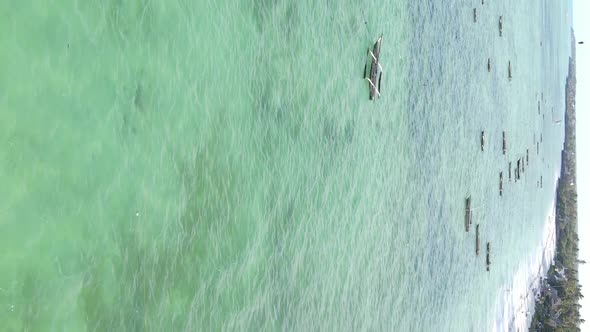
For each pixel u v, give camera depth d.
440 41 35.88
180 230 17.14
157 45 16.17
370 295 27.17
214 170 18.48
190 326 17.48
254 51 20.25
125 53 15.16
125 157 15.20
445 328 35.84
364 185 26.88
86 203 14.08
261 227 20.61
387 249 28.83
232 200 19.28
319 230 23.78
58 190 13.38
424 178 33.25
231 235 19.22
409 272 31.09
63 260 13.52
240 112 19.61
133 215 15.48
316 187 23.66
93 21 14.21
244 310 19.73
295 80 22.39
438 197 35.28
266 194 20.89
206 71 18.06
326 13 24.11
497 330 47.75
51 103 13.23
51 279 13.24
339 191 25.11
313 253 23.41
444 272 35.97
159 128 16.28
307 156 23.12
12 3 12.37
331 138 24.55
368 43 27.14
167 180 16.59
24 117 12.64
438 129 35.44
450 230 37.22
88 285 14.19
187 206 17.42
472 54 42.47
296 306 22.36
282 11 21.53
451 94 37.88
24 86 12.65
